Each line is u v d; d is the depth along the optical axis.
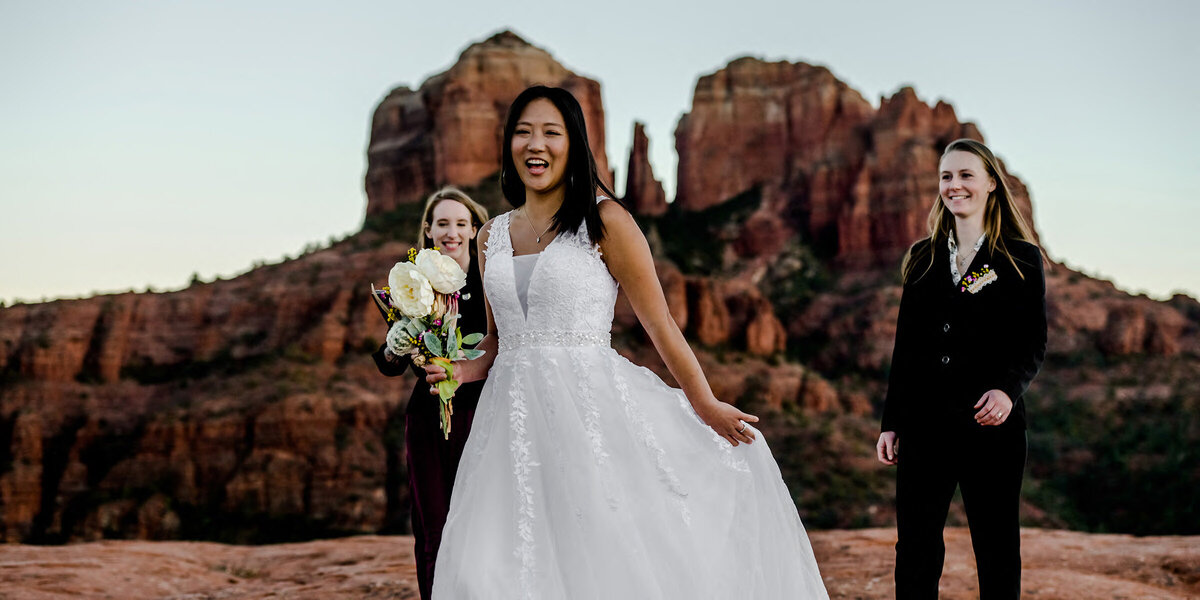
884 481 71.50
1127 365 97.31
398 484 75.75
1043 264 5.39
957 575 8.15
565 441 4.02
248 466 76.31
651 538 3.99
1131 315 102.69
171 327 95.81
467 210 6.31
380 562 9.94
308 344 89.31
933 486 5.41
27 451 83.06
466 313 6.24
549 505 3.99
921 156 121.88
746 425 4.28
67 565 9.27
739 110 137.25
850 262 121.31
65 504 79.25
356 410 79.38
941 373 5.39
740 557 4.16
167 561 9.91
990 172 5.42
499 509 4.01
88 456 83.06
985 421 5.09
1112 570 8.20
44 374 90.06
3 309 96.31
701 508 4.14
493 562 3.87
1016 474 5.22
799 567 4.29
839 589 8.04
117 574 9.09
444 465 5.91
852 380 102.69
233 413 80.06
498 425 4.15
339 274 96.94
